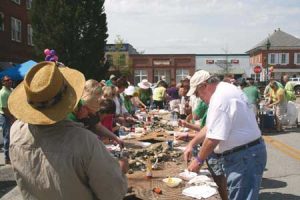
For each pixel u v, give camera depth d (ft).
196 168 12.34
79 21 81.61
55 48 80.79
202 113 19.21
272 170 27.20
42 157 7.14
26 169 7.33
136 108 42.29
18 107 7.25
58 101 7.13
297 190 22.58
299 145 36.96
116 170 7.39
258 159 12.19
